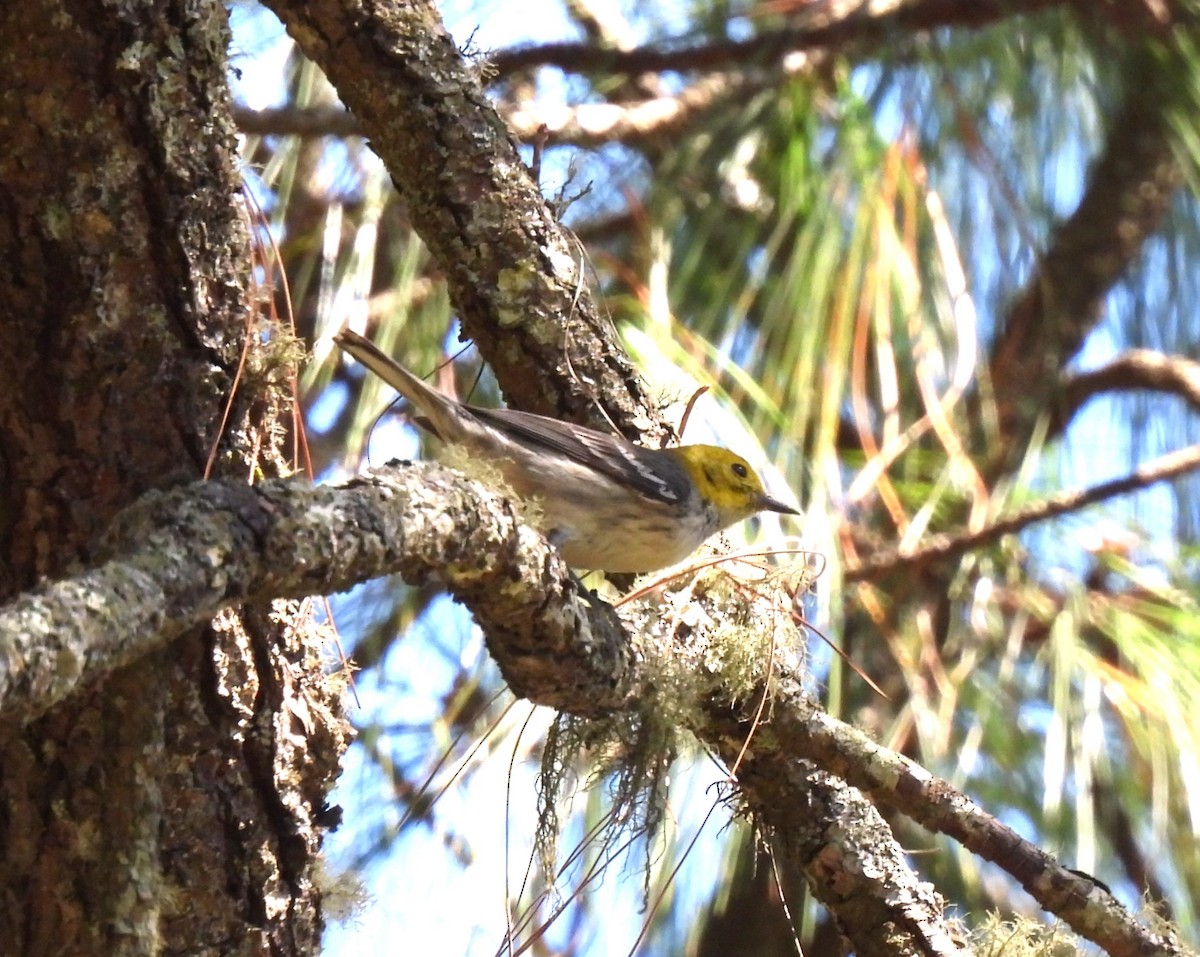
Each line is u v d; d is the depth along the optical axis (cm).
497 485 636
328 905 614
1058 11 1102
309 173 1012
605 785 898
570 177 826
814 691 812
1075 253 1181
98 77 551
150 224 567
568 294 801
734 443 915
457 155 762
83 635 390
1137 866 999
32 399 567
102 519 570
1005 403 1140
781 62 1069
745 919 1112
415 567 542
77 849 543
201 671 576
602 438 823
